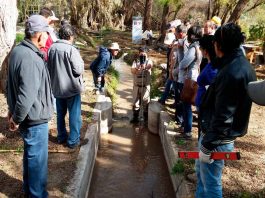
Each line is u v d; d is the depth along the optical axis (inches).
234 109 103.3
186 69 213.3
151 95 333.7
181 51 236.2
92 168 220.1
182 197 172.4
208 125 115.4
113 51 314.7
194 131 233.3
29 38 124.2
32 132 133.6
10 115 132.2
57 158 192.5
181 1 687.1
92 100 296.4
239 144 214.2
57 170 179.8
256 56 465.1
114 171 227.9
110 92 362.3
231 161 192.5
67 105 197.8
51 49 185.8
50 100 134.8
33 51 123.1
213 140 106.4
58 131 206.4
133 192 204.5
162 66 398.9
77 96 195.2
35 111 129.8
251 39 604.4
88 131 231.0
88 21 1030.4
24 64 120.3
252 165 188.7
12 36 270.5
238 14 507.2
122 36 847.7
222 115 103.4
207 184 120.3
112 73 435.8
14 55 122.4
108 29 995.3
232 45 105.0
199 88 169.9
